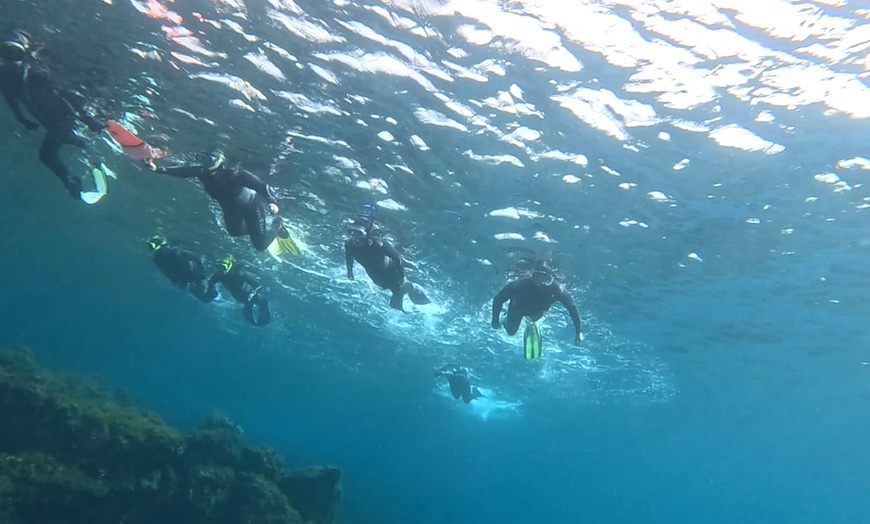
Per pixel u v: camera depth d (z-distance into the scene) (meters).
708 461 73.06
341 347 36.28
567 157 11.91
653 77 9.51
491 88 10.14
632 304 20.45
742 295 18.61
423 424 64.81
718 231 14.34
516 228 15.41
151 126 13.51
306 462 50.25
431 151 12.41
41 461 12.63
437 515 56.34
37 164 21.56
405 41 9.31
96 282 42.31
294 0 8.76
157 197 19.70
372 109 11.27
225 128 12.97
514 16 8.60
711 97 9.83
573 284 18.86
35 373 15.45
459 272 19.39
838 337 21.83
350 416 71.50
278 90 11.21
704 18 8.38
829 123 10.09
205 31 9.84
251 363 53.06
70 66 11.29
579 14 8.48
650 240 15.16
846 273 16.11
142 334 57.88
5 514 11.57
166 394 96.38
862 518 156.00
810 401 34.06
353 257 11.93
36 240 35.78
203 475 14.20
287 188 15.54
